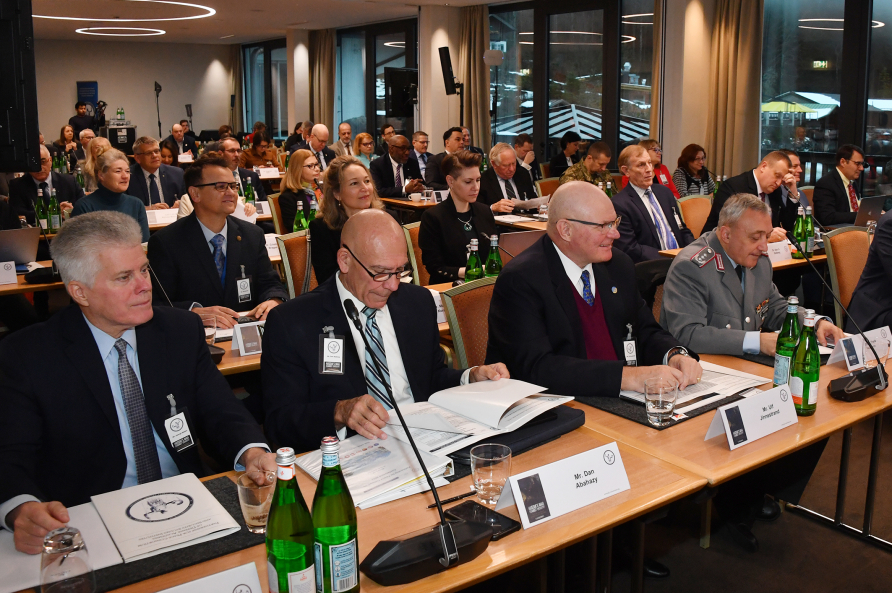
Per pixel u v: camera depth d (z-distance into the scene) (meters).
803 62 7.20
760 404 1.79
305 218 5.17
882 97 6.66
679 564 2.40
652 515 1.52
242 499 1.33
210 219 3.26
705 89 7.82
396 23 12.19
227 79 18.33
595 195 2.27
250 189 6.45
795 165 5.20
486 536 1.24
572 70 9.48
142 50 17.42
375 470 1.53
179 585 1.08
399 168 8.00
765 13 7.44
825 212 5.80
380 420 1.69
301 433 1.83
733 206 2.63
